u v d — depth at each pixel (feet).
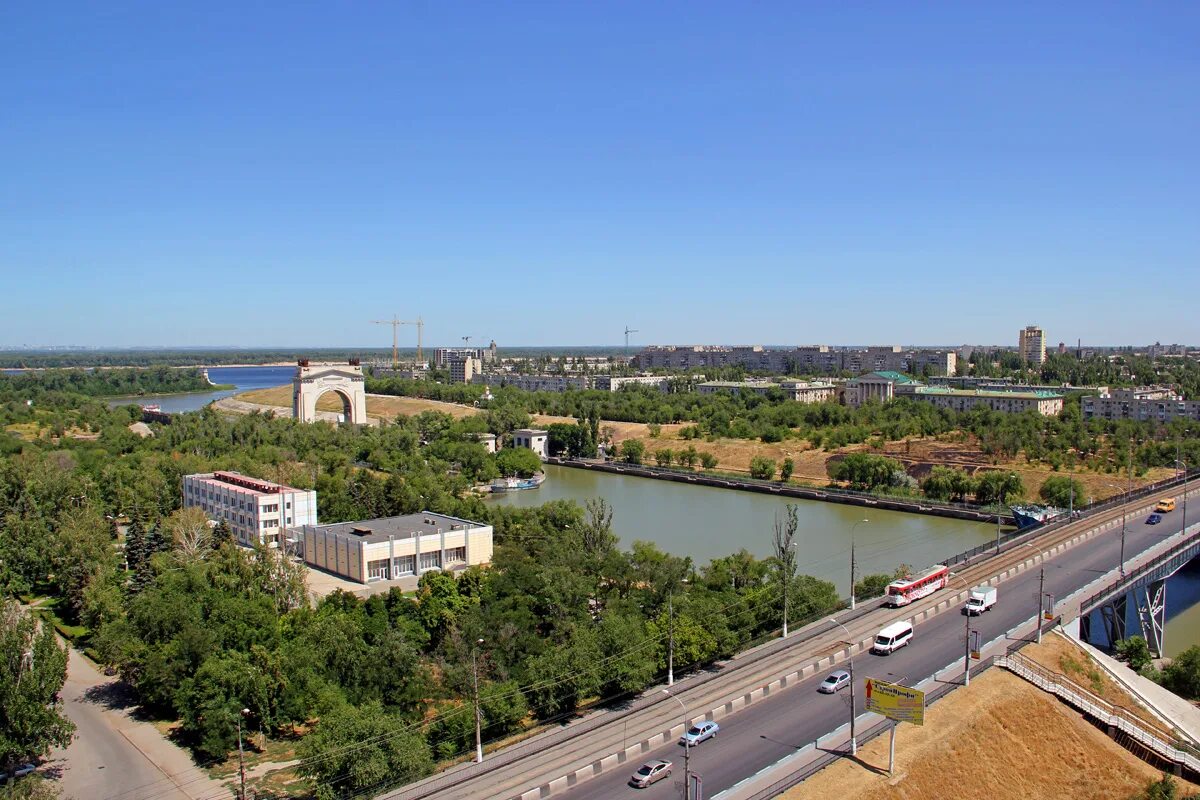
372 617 430.61
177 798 305.53
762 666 385.09
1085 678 392.68
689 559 478.18
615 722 334.44
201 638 366.22
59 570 530.68
